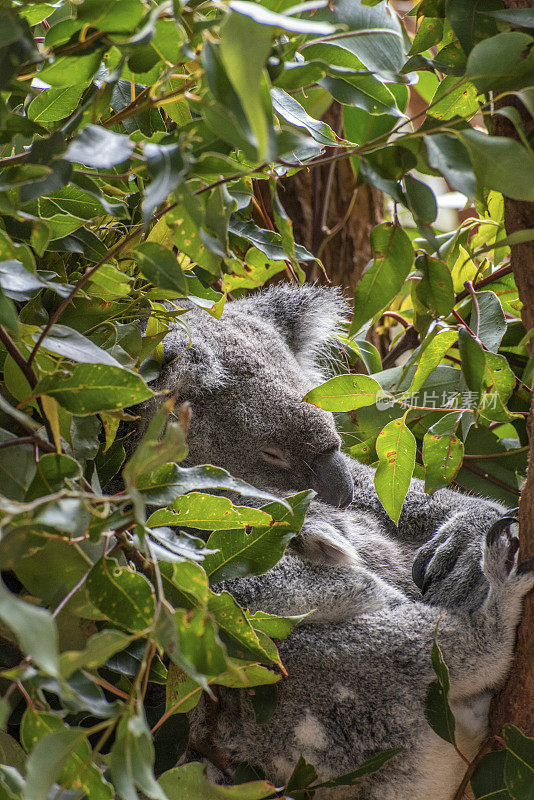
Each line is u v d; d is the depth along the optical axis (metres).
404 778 3.91
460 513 4.54
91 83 3.12
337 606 4.07
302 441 4.68
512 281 5.23
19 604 1.80
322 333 5.60
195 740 4.04
